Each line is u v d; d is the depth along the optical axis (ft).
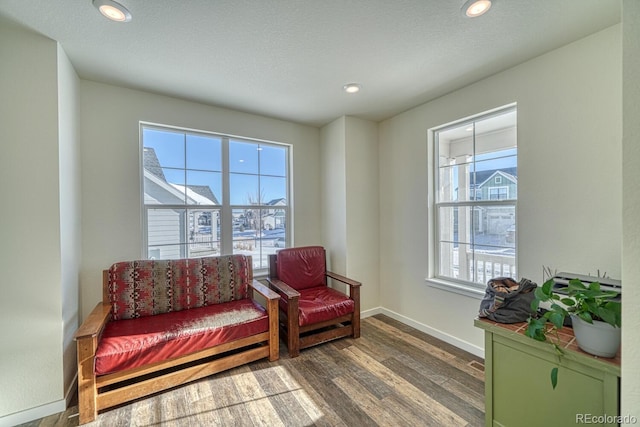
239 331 7.26
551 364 4.17
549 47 6.33
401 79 7.82
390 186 10.99
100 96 7.91
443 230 9.39
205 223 9.80
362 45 6.21
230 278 8.86
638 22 2.97
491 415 4.94
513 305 4.86
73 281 6.79
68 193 6.53
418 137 9.81
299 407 5.99
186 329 6.73
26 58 5.69
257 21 5.38
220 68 7.16
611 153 5.66
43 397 5.76
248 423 5.55
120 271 7.55
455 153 9.00
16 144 5.61
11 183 5.57
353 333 9.20
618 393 3.54
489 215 8.12
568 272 6.28
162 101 8.80
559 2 4.91
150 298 7.67
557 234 6.44
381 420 5.59
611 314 3.56
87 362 5.55
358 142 10.98
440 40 6.04
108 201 8.00
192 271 8.39
